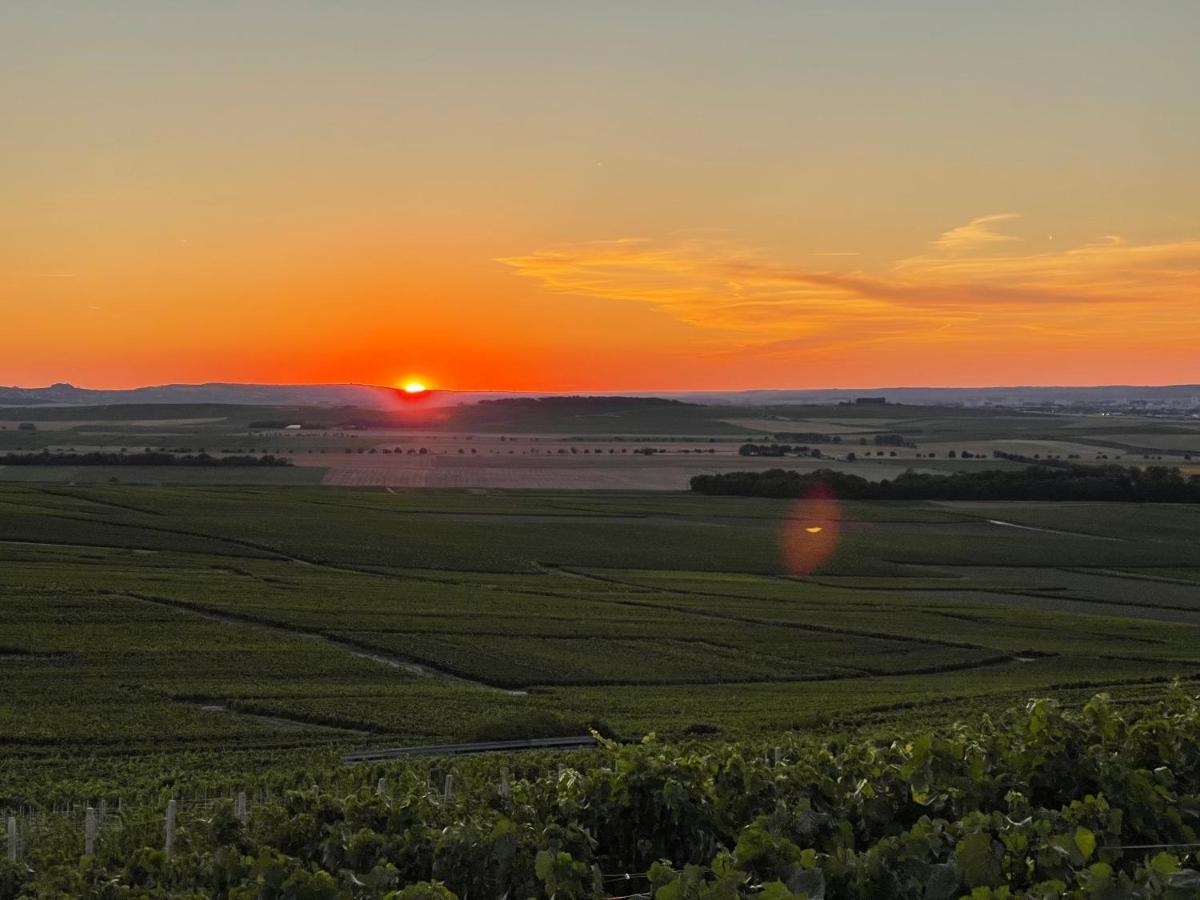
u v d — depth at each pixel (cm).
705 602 9156
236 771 4225
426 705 5547
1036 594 10288
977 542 13200
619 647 7275
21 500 13125
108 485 15888
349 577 9600
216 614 7581
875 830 1781
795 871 1401
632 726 5191
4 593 7650
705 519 14600
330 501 15050
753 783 1861
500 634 7419
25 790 3791
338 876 1669
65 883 1688
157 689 5631
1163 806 1758
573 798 1892
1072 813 1652
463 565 10656
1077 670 7094
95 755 4503
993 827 1590
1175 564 12038
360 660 6588
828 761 2028
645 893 1627
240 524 12144
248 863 1636
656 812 1842
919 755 1822
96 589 8012
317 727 5122
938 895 1380
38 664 6044
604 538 12731
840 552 12331
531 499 16362
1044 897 1295
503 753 4403
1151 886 1287
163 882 1672
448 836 1680
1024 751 1872
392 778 3669
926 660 7300
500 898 1602
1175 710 2355
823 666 7019
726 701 5959
